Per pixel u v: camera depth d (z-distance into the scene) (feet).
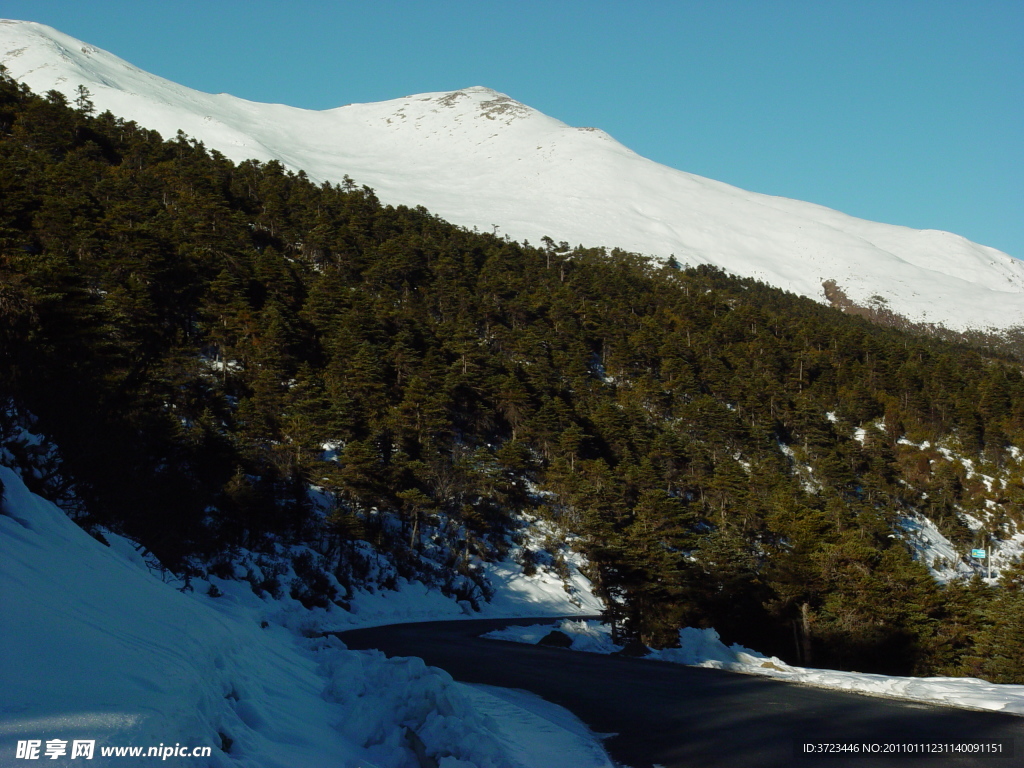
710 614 91.45
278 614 58.23
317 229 323.98
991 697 36.35
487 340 293.43
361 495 148.77
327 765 18.69
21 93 352.90
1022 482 256.11
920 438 287.07
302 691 26.71
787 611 91.30
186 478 64.18
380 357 216.95
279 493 135.13
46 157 262.47
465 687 35.58
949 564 215.10
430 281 328.29
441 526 177.58
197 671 18.61
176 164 340.59
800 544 96.17
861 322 538.47
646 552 98.48
